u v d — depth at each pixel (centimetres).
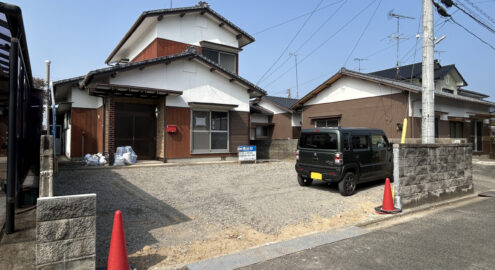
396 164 620
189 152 1160
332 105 1688
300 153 808
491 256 383
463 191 787
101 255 370
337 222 539
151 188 735
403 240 445
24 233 358
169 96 1117
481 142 1798
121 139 1100
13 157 357
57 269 287
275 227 504
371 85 1489
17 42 364
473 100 1600
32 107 571
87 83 1002
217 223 512
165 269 344
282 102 2327
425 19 789
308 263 363
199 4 1541
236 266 354
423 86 792
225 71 1226
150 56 1403
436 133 1451
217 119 1245
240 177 927
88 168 927
